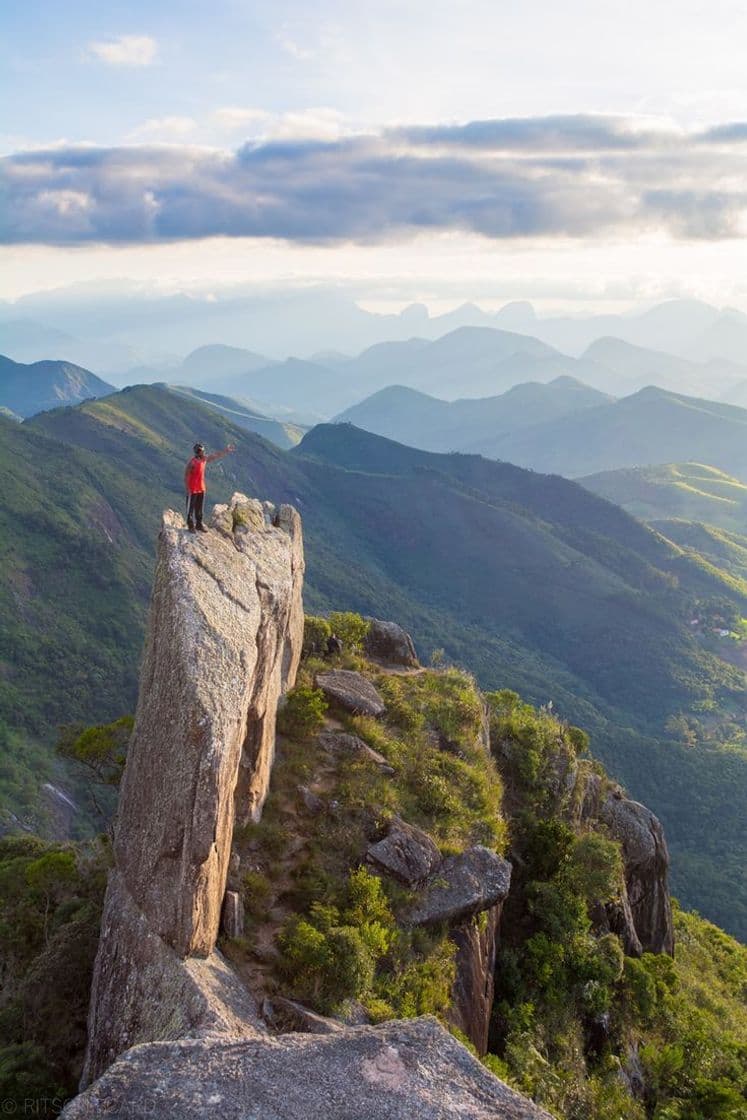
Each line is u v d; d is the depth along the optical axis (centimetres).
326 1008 1786
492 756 3878
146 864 1812
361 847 2480
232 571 2181
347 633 4222
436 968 2231
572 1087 2534
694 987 4481
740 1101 3011
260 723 2350
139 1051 889
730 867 14612
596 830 4341
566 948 3141
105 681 17525
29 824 12312
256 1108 809
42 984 2150
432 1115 813
